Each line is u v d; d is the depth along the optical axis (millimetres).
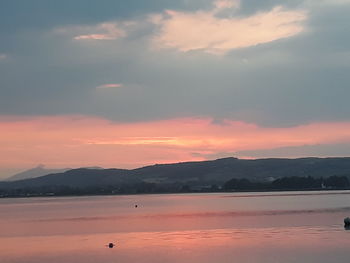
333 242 67938
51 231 96812
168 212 154250
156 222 112688
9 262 60562
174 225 102500
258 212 136375
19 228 105562
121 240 78375
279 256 58750
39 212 173875
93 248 70188
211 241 73250
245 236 77750
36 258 62938
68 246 73125
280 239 72562
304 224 93125
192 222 109250
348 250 61406
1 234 93562
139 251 65750
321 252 60469
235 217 119875
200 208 173500
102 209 186375
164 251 65000
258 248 64750
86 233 90875
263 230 85188
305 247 64250
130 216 138375
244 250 63594
